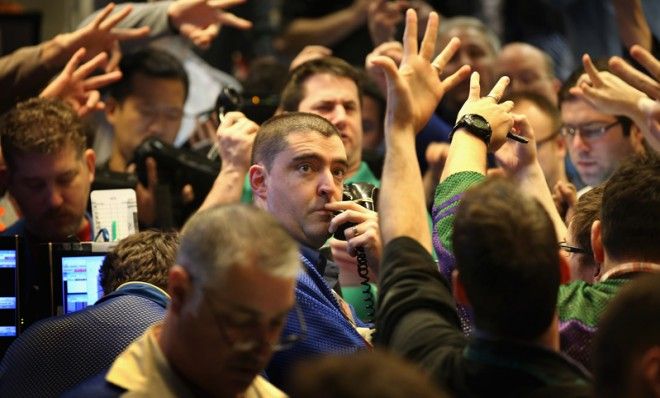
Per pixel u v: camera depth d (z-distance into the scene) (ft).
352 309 22.98
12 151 25.22
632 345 13.35
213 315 14.38
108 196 25.54
